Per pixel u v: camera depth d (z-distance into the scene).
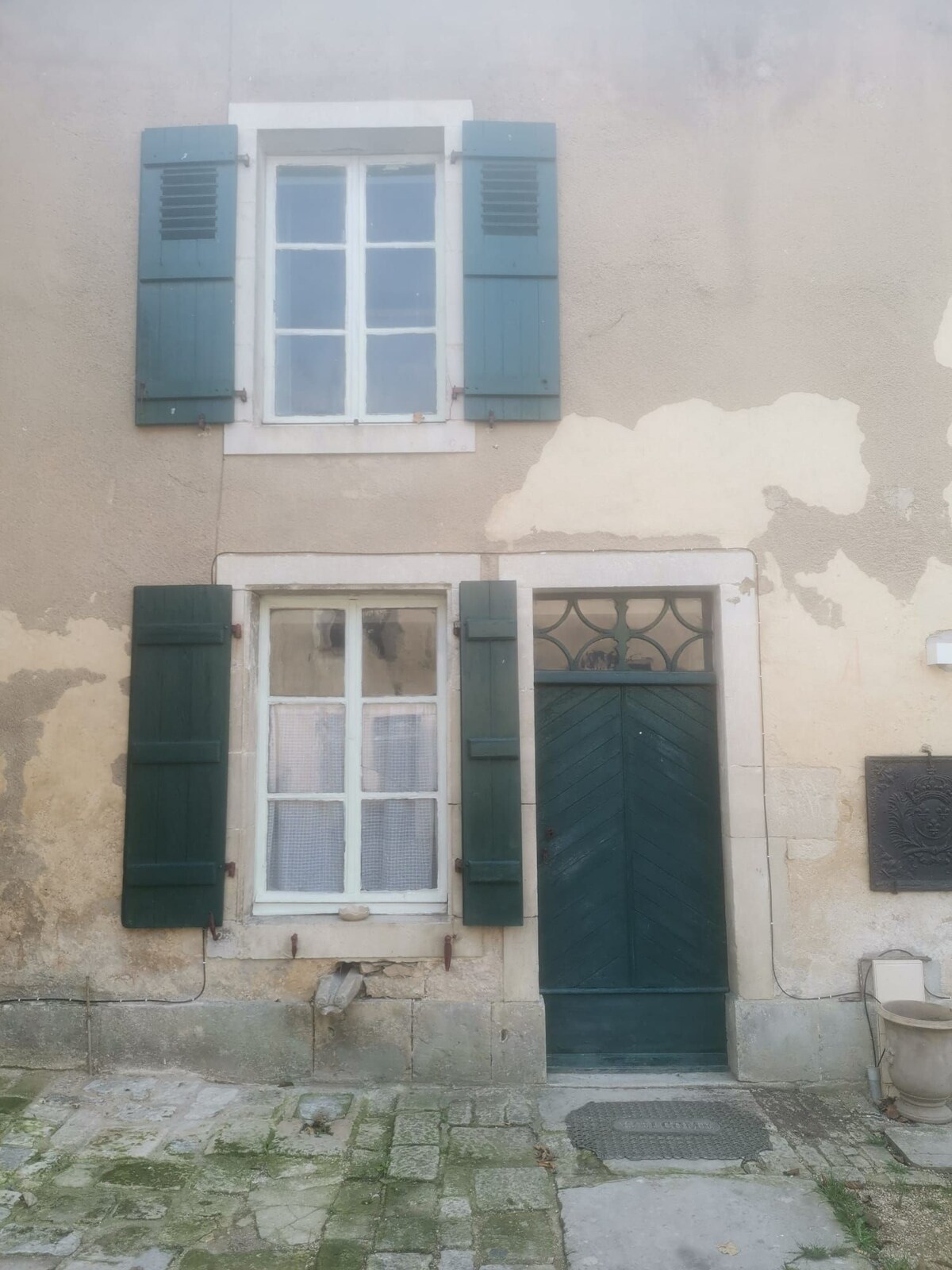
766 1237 3.12
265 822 4.59
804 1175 3.52
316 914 4.50
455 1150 3.70
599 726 4.62
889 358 4.65
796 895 4.41
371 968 4.37
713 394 4.64
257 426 4.61
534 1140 3.79
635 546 4.55
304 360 4.92
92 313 4.70
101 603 4.55
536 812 4.54
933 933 4.38
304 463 4.60
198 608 4.46
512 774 4.36
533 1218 3.24
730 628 4.51
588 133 4.80
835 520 4.56
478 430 4.62
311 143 4.89
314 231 4.96
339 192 5.00
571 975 4.52
